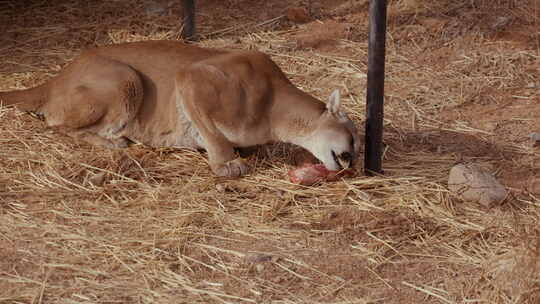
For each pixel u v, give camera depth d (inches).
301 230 251.9
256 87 290.0
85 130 304.2
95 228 249.9
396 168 295.6
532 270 215.6
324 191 275.3
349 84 363.9
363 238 247.6
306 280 226.5
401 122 332.8
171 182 284.5
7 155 292.7
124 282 223.5
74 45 398.6
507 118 334.6
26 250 237.5
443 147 313.1
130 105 300.0
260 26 418.9
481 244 242.7
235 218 257.8
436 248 242.5
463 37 401.4
